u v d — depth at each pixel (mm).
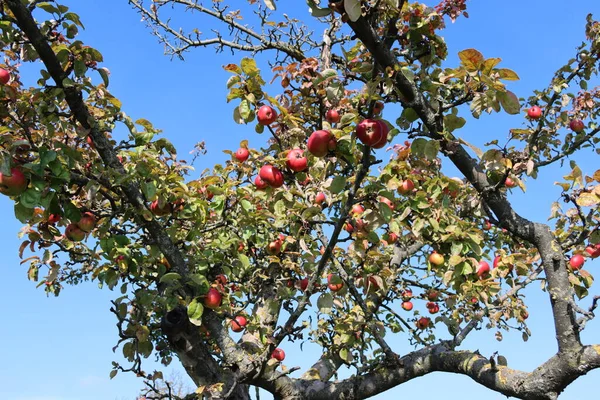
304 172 4273
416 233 4500
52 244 4895
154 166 4527
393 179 4090
